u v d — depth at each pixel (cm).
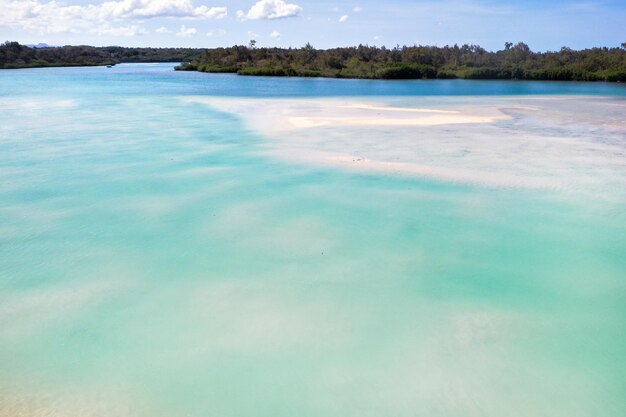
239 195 1443
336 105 3544
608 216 1273
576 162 1753
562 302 904
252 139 2166
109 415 633
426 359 746
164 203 1382
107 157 1856
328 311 871
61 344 775
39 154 1898
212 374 712
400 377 707
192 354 755
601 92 5044
